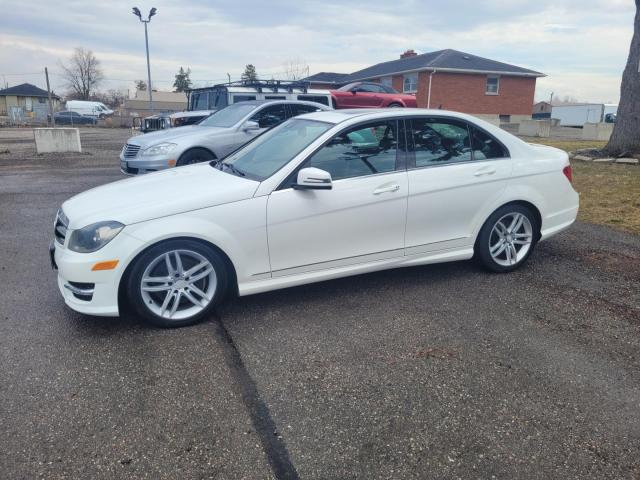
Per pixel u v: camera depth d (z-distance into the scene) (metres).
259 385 3.06
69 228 3.65
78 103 58.56
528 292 4.46
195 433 2.63
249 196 3.80
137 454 2.48
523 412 2.81
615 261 5.25
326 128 4.24
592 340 3.62
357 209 4.10
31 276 4.84
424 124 4.44
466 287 4.58
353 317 3.98
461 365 3.28
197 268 3.78
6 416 2.74
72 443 2.55
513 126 29.67
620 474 2.37
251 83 14.12
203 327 3.80
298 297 4.36
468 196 4.52
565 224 5.11
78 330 3.73
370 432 2.65
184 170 4.69
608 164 11.51
